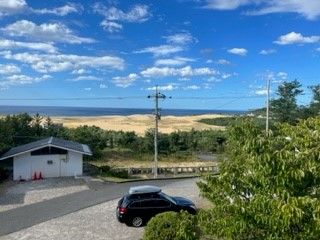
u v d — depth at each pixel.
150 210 18.36
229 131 7.61
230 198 7.23
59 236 17.17
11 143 41.81
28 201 24.58
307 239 5.82
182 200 19.52
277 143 6.77
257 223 6.46
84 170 37.25
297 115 58.41
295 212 5.36
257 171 6.20
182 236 7.95
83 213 21.30
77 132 55.16
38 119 52.53
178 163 48.41
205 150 60.88
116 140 57.53
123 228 18.25
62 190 28.06
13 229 18.39
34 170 33.03
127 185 30.25
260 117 44.09
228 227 6.82
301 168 5.96
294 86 59.09
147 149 55.47
